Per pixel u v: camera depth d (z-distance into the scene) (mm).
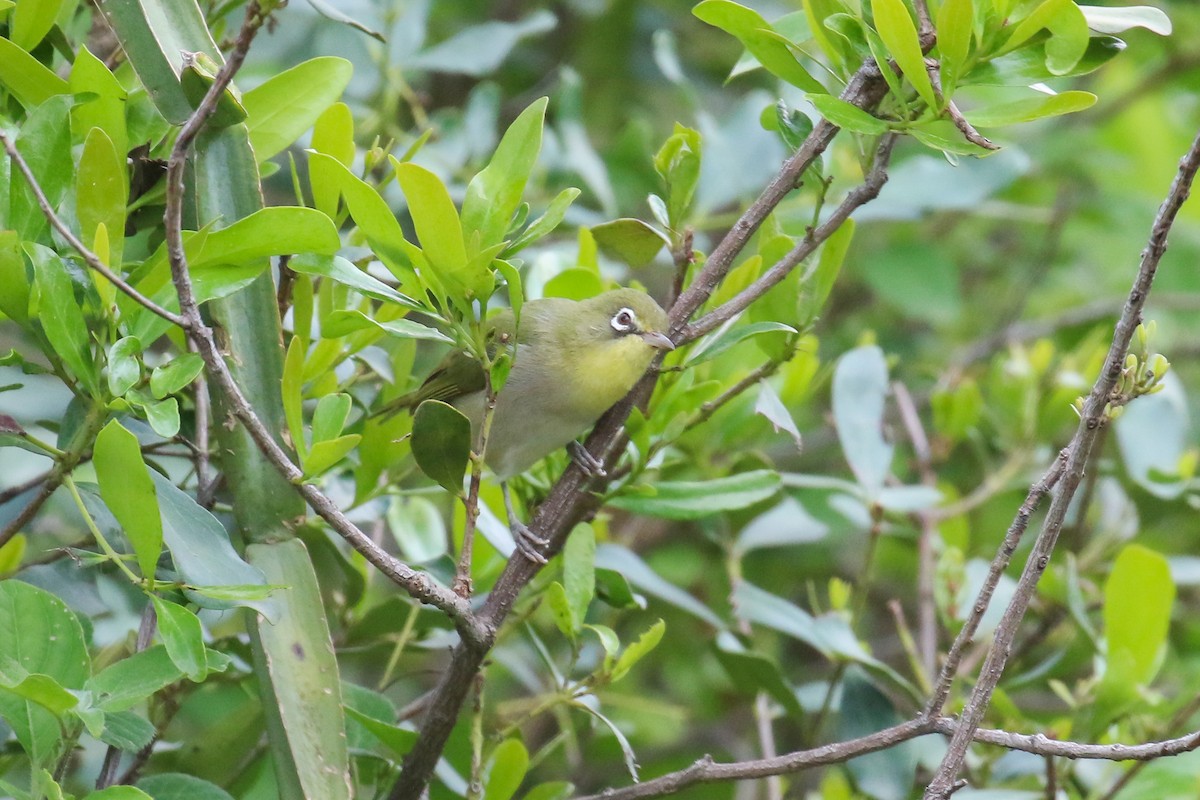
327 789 6703
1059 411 12188
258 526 7184
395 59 12953
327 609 10125
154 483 6473
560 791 8617
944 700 7207
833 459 16312
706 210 13070
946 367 16766
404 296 6836
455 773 9242
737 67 8383
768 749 10344
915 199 12578
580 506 8969
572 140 13148
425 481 11148
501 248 6520
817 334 17797
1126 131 18281
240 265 6809
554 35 18344
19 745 8336
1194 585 15219
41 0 7613
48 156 6984
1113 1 17234
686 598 10422
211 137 7309
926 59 7254
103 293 6730
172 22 7324
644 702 12266
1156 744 6566
